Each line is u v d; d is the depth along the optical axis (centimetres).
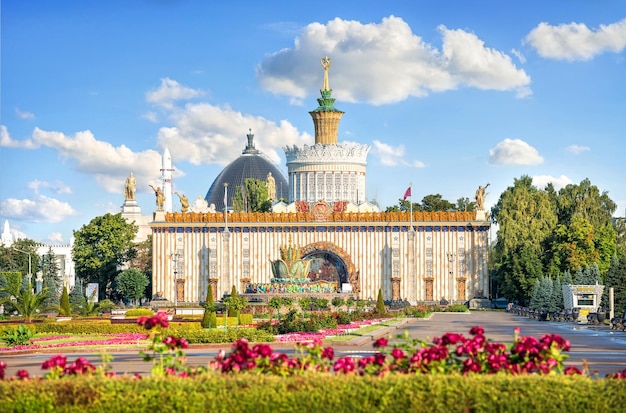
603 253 19350
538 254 19925
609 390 3119
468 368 3444
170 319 12431
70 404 3156
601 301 13525
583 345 7950
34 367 6153
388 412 3108
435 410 3103
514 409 3095
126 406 3131
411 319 14175
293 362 3566
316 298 16600
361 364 3572
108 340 8750
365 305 16738
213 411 3106
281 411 3106
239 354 3525
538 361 3484
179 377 3331
